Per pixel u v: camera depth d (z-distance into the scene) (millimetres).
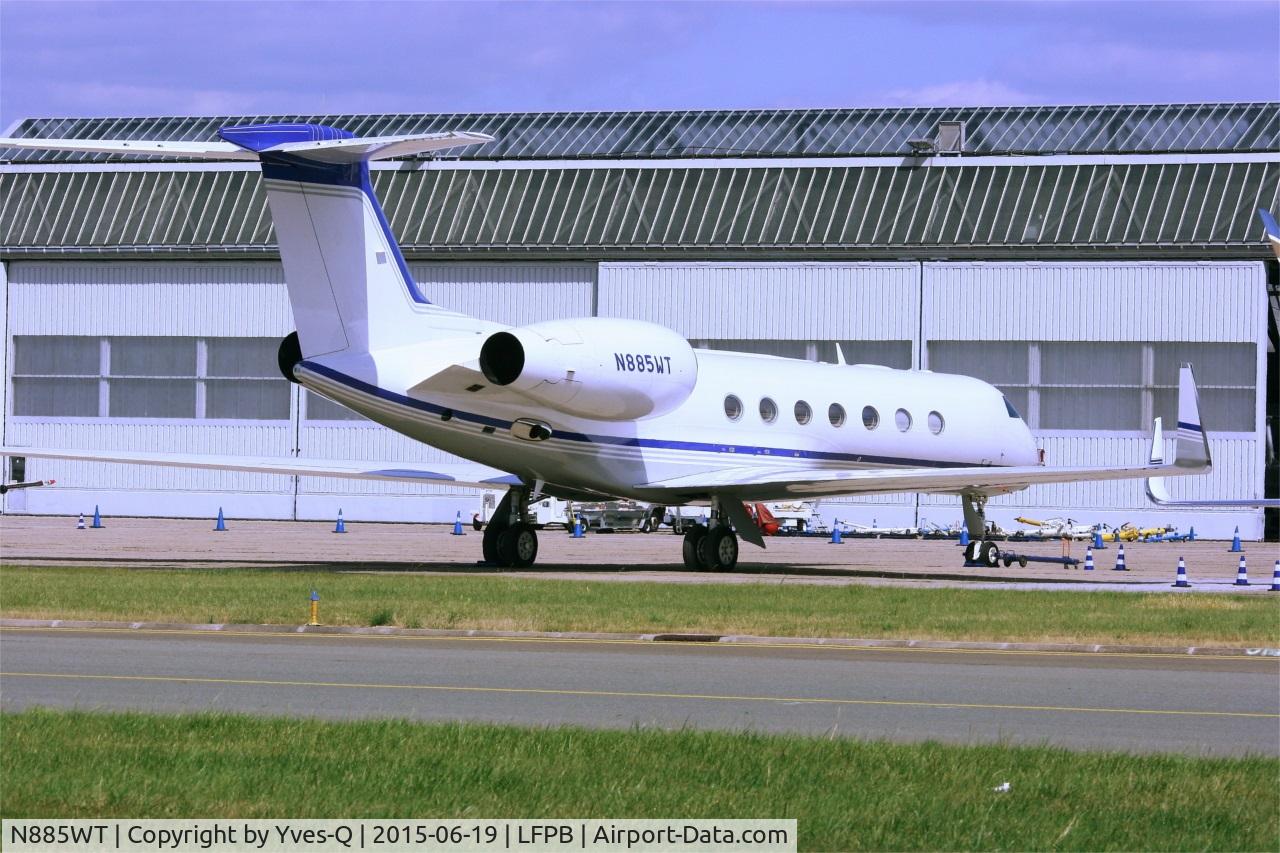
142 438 149750
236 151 61438
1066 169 137250
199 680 34812
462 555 89625
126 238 148000
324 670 36750
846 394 86375
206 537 110000
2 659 37969
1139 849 20594
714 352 82750
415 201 144750
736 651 42062
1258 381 133375
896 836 21031
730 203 141000
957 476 75188
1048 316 136000
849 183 139875
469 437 70312
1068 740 28781
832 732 28047
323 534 119375
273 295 147250
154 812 21797
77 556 81625
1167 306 134375
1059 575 81438
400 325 67938
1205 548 122000
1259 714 31859
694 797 22891
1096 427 135875
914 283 137750
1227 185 134125
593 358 70875
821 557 97000
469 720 29906
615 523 133250
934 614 50531
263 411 148500
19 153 152375
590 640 44281
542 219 142625
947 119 142625
